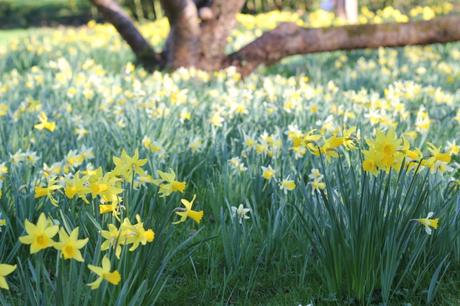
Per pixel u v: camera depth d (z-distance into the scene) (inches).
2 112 271.1
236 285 178.1
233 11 446.0
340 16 770.8
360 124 258.4
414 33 432.5
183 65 450.9
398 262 165.9
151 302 152.9
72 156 201.5
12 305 157.6
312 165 213.3
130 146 247.0
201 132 276.5
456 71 454.6
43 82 376.8
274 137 221.1
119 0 1074.7
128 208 160.4
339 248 167.5
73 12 1263.5
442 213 179.0
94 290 141.7
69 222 161.0
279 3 1017.5
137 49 474.3
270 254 189.5
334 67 515.2
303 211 187.3
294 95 283.7
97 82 333.7
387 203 175.3
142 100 292.0
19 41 630.5
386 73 438.3
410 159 162.6
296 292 174.2
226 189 218.2
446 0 867.4
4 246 178.4
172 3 436.5
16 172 198.7
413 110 321.4
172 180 155.6
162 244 156.9
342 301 170.7
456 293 173.5
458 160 269.4
